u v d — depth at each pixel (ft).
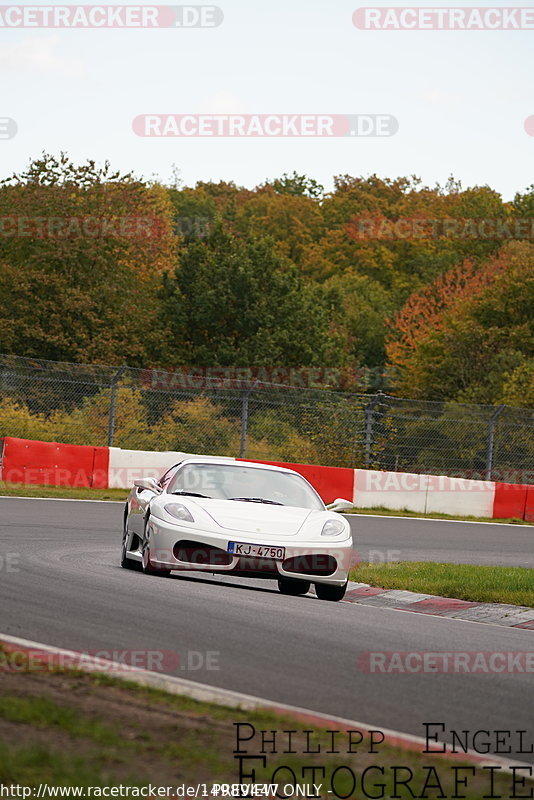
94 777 37.73
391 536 179.73
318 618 85.56
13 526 146.61
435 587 115.24
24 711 44.91
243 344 478.59
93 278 489.26
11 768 37.76
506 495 241.14
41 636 66.49
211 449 240.94
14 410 239.50
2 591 85.15
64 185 517.14
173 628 73.31
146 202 569.23
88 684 51.98
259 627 77.05
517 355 454.81
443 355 486.38
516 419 255.91
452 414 248.73
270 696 55.62
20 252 495.41
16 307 452.35
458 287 584.40
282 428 244.63
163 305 494.59
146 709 48.21
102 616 75.97
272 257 515.09
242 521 103.09
